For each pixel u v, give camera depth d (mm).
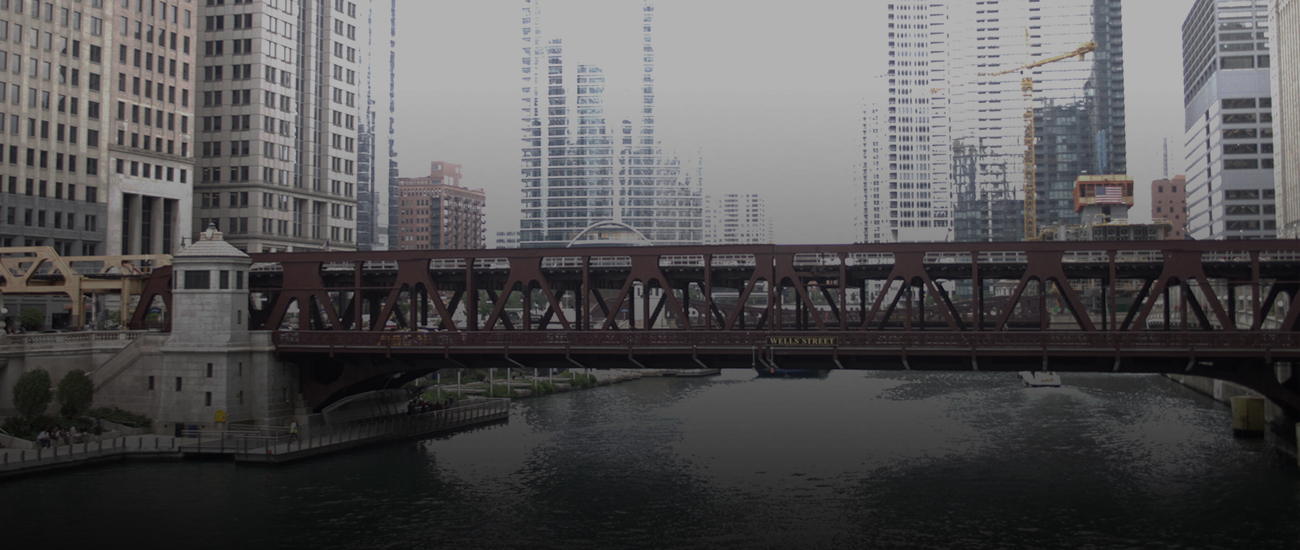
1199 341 54062
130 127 127188
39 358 74188
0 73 109688
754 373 150500
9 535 49844
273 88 145625
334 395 74625
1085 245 56875
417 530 52406
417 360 70500
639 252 62969
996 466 68188
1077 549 48062
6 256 110000
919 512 55625
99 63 122688
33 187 113312
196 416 70188
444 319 66750
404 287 73312
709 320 61562
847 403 107250
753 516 55250
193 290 71250
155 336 73125
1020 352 55406
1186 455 70625
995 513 55125
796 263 63781
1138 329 55719
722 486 62812
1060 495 58969
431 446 77625
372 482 63688
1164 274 56188
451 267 70625
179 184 134625
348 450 74500
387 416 84938
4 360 71750
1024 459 70562
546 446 78062
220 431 69250
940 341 56594
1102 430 83875
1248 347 53656
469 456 73312
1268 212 189875
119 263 87375
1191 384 118188
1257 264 55125
